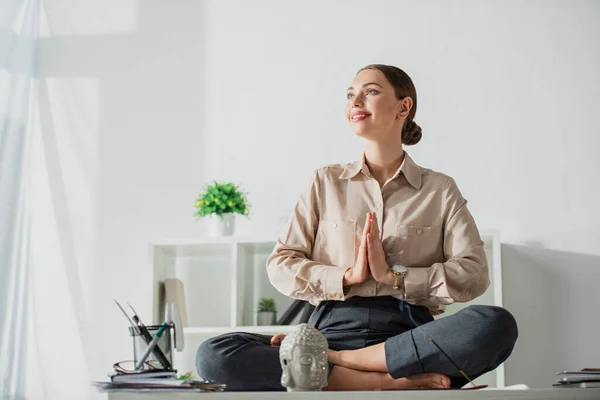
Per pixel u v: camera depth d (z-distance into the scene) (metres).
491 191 3.67
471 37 3.81
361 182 2.25
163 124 3.99
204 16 4.05
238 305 3.46
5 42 3.98
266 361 2.04
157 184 3.94
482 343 1.92
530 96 3.71
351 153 3.82
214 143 3.93
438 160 3.73
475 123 3.74
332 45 3.92
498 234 3.34
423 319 2.10
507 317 1.95
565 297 3.54
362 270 2.05
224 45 4.02
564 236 3.59
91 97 4.07
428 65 3.82
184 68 4.03
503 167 3.68
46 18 4.16
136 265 3.89
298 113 3.89
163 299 3.61
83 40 4.12
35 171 4.05
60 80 4.11
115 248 3.92
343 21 3.93
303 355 1.75
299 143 3.87
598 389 1.70
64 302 3.91
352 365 2.01
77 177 4.01
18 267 3.94
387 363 1.96
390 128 2.23
